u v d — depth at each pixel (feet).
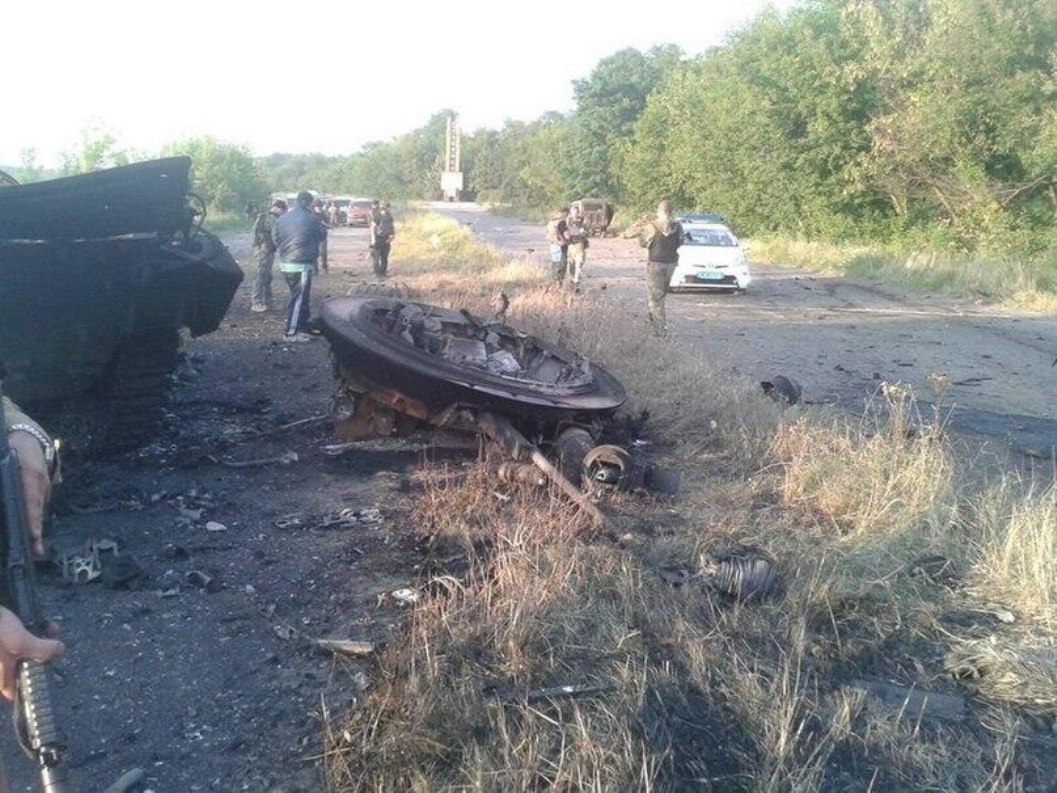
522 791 11.80
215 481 23.47
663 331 41.68
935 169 95.81
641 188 168.76
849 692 14.51
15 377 23.09
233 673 14.85
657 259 43.01
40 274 22.49
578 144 212.02
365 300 27.48
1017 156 90.58
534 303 43.86
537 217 222.89
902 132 94.73
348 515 21.12
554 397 24.08
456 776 12.16
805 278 84.79
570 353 27.91
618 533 19.56
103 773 12.53
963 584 18.33
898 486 21.58
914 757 13.35
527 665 14.26
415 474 24.18
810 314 59.57
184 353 36.11
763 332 51.34
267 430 27.58
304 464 24.86
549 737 12.69
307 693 14.29
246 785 12.35
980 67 91.86
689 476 24.16
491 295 52.70
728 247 69.97
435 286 59.77
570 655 14.76
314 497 22.52
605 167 209.26
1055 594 17.63
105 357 23.77
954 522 20.11
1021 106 90.43
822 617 16.71
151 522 20.71
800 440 24.77
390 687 13.65
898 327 54.29
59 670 14.51
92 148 124.47
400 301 28.45
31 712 6.19
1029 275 71.56
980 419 33.06
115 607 16.81
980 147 91.81
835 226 104.68
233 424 28.50
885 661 15.89
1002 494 21.03
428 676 13.71
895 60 102.22
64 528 20.10
